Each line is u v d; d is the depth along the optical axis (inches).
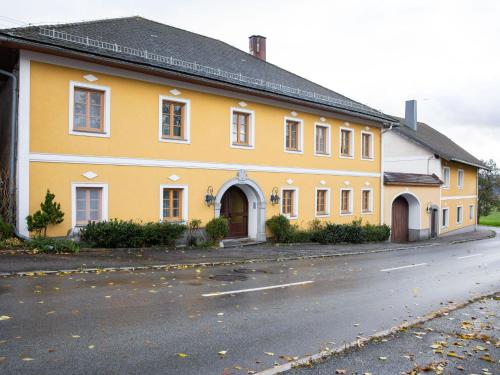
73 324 260.4
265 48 1090.7
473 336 271.4
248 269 502.6
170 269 470.0
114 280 391.2
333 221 935.7
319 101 861.2
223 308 315.0
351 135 983.0
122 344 232.5
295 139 861.8
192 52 764.6
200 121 695.1
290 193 856.3
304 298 359.9
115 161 597.0
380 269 546.0
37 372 193.3
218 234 695.7
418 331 279.4
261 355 226.8
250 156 769.6
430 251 816.3
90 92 581.6
